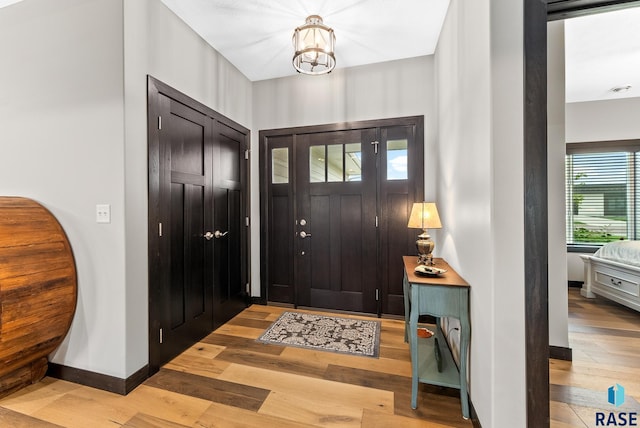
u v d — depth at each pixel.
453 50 1.98
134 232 1.80
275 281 3.34
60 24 1.84
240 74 3.11
